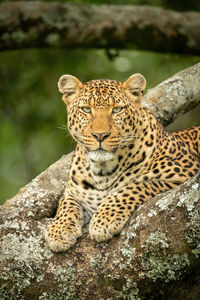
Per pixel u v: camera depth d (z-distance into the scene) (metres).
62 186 10.87
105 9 11.82
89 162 9.97
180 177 9.56
